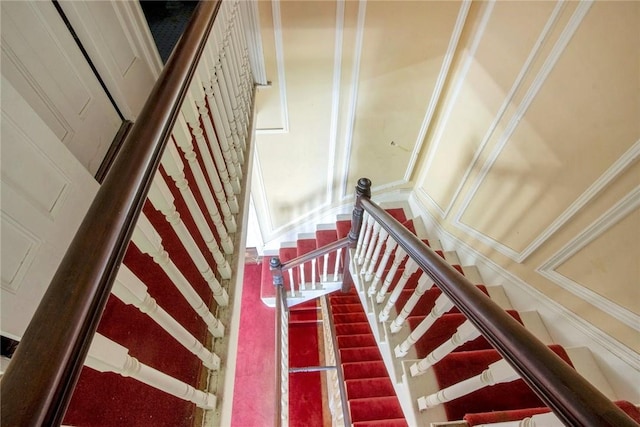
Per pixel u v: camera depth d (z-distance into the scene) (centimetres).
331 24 224
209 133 117
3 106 61
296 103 267
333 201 364
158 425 93
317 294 316
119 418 88
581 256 166
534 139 187
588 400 48
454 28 235
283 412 236
